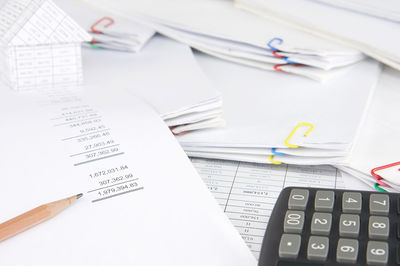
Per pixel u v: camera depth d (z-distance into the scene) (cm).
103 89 65
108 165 50
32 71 64
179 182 48
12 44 62
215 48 77
